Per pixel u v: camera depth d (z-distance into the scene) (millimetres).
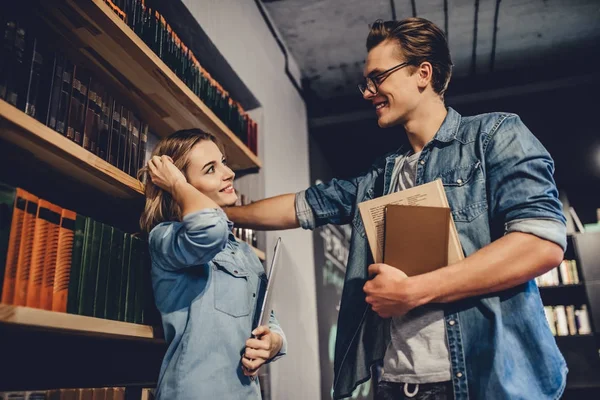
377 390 1168
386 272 1052
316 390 2973
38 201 1032
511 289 1071
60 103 1199
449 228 1075
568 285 4191
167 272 1233
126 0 1483
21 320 907
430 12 3023
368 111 3953
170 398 1098
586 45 3455
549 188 1078
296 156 3297
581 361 3926
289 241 2805
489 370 1000
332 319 3686
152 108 1781
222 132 1989
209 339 1174
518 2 2951
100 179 1335
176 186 1244
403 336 1128
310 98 4027
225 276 1303
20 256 969
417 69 1347
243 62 2482
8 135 1058
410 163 1352
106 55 1475
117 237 1259
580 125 4113
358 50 3391
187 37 2098
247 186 2508
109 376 1564
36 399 1015
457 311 1080
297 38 3230
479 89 3848
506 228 1075
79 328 1052
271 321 1429
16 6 1240
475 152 1203
